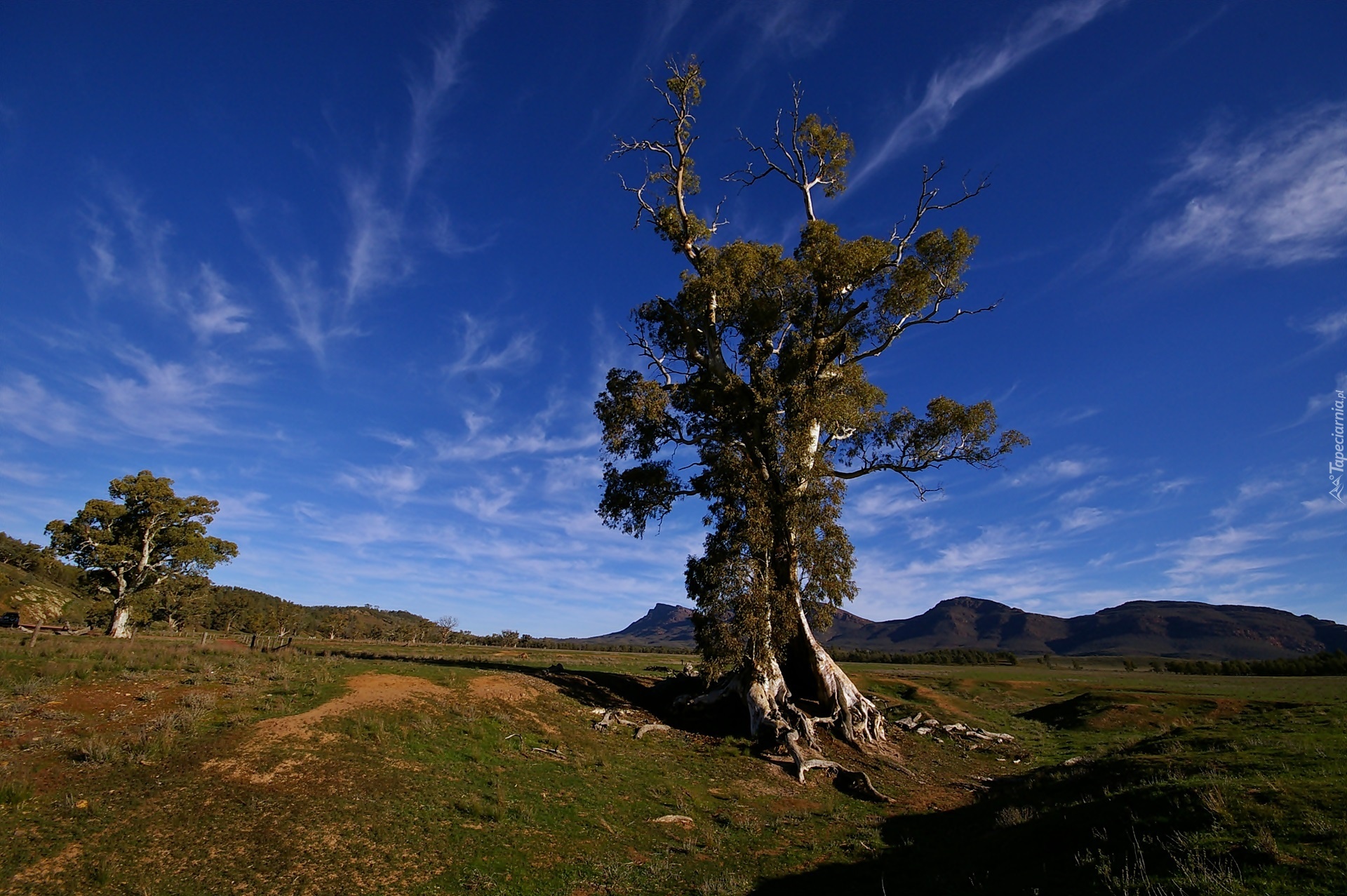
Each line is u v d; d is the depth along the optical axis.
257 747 15.12
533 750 19.64
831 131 32.38
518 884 12.52
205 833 11.79
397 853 12.49
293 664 23.44
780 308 29.36
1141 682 71.06
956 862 13.84
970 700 54.91
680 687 31.28
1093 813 13.21
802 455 27.36
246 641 37.47
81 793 12.25
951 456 30.56
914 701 43.09
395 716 18.61
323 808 13.30
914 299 29.66
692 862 14.95
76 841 10.95
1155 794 12.88
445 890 11.77
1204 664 93.81
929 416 30.25
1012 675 79.19
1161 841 10.84
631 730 24.75
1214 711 39.03
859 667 93.75
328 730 16.75
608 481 32.34
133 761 13.58
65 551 47.03
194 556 50.75
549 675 29.34
